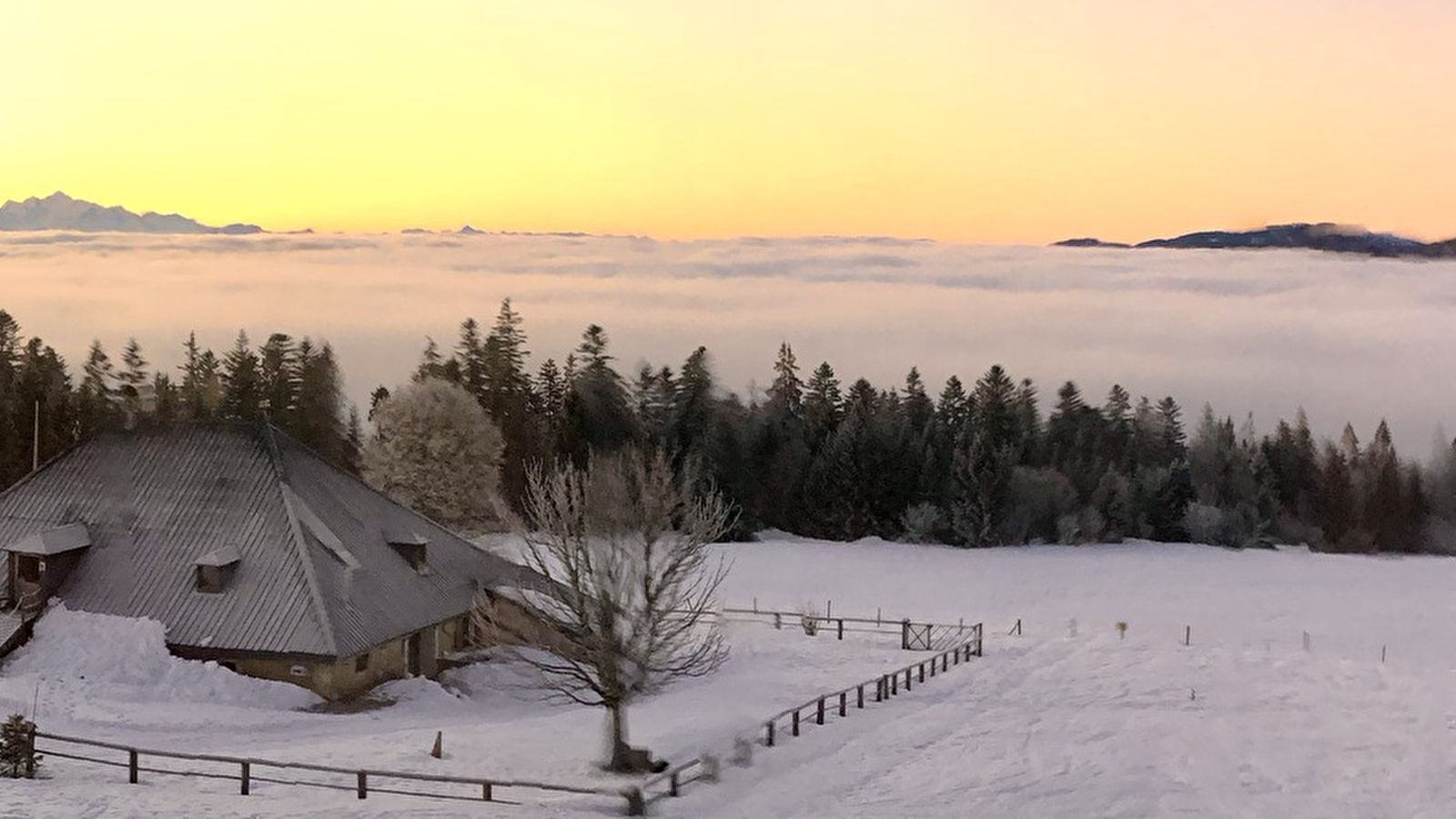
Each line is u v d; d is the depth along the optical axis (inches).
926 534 4089.6
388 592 1640.0
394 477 3016.7
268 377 4328.3
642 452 3221.0
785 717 1476.4
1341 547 4539.9
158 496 1665.8
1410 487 4761.3
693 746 1300.4
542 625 1628.9
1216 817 1146.0
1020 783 1217.4
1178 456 4968.0
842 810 1098.1
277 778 1064.8
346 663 1493.6
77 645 1462.8
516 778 1127.6
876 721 1492.4
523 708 1549.0
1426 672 1940.2
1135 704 1643.7
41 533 1578.5
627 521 1366.9
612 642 1198.9
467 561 1857.8
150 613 1521.9
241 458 1704.0
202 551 1588.3
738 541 3996.1
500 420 4121.6
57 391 3713.1
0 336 3959.2
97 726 1264.8
